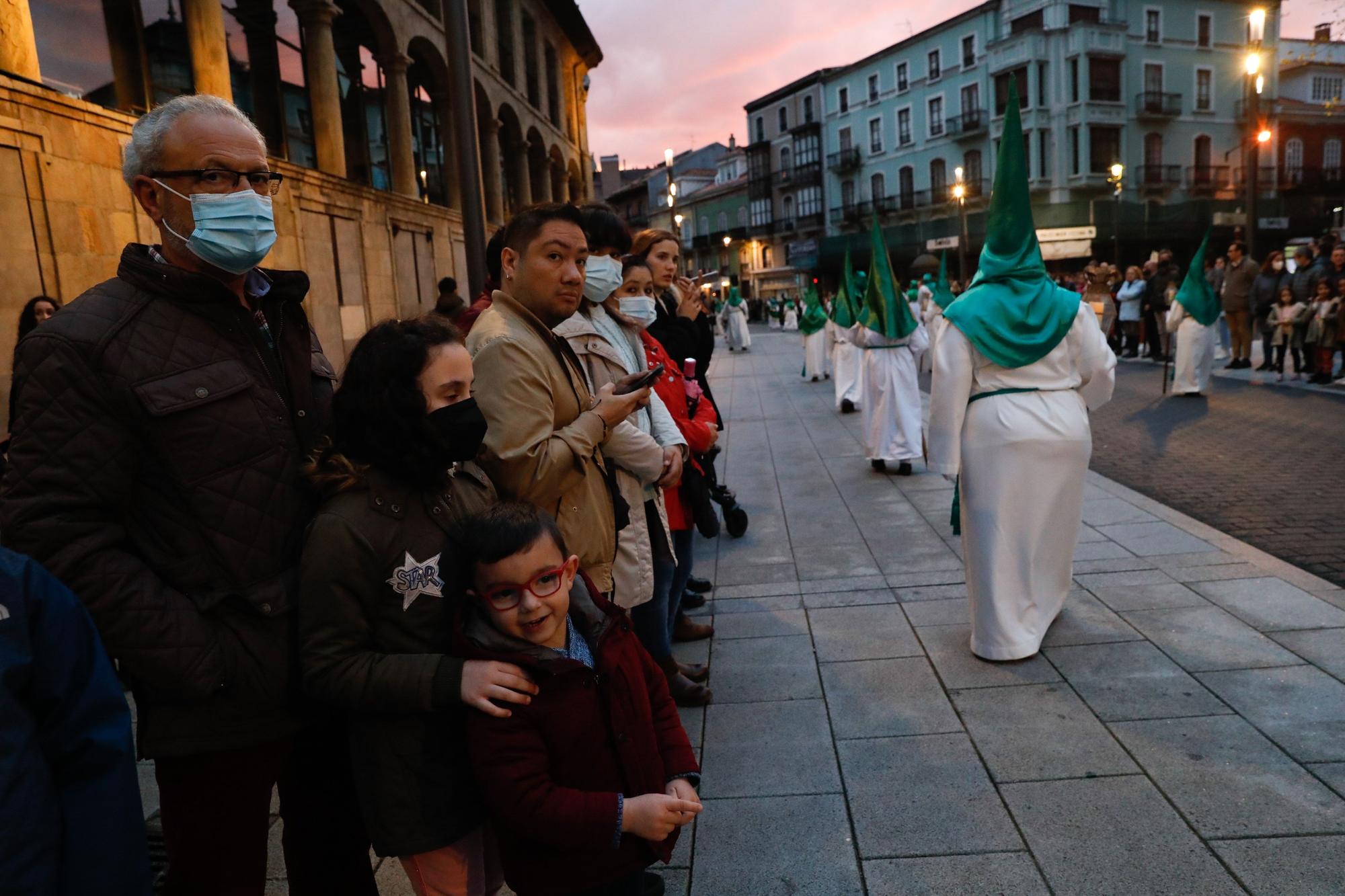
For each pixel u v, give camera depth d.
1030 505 3.81
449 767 1.80
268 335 1.87
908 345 8.12
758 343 35.78
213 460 1.69
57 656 1.32
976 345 3.77
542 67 24.08
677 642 4.40
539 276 2.39
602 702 1.85
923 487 7.58
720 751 3.30
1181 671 3.66
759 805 2.92
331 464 1.75
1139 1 45.66
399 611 1.76
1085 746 3.13
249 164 1.76
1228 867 2.45
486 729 1.72
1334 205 49.56
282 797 2.13
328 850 2.13
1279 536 5.53
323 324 11.74
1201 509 6.33
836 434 10.73
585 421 2.33
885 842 2.67
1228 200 44.59
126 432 1.62
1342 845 2.51
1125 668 3.72
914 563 5.43
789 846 2.69
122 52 8.24
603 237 3.12
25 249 6.52
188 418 1.66
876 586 5.04
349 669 1.69
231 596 1.69
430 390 1.74
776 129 62.53
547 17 24.98
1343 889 2.33
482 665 1.70
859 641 4.26
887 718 3.46
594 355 2.99
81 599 1.54
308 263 11.40
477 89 17.94
